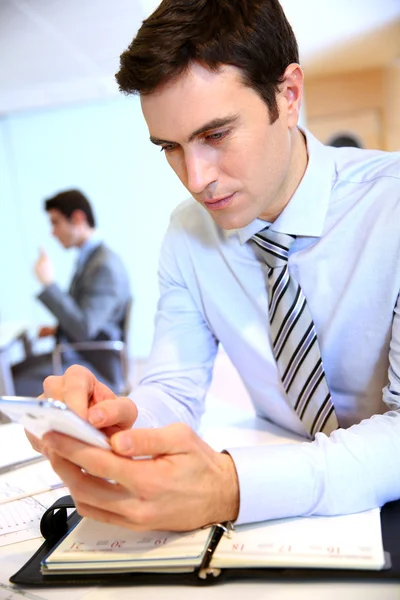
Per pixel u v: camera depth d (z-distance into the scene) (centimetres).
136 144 491
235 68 74
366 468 74
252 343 105
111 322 304
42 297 297
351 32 439
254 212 83
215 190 79
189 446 67
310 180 93
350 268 94
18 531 82
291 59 82
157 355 111
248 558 65
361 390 101
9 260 521
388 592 62
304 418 98
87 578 67
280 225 95
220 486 70
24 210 512
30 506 88
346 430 80
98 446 65
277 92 80
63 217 306
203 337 114
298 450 75
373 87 593
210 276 107
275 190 84
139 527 68
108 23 334
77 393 77
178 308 113
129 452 64
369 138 605
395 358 88
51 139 497
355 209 93
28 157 502
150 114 77
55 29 337
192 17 72
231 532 71
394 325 90
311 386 95
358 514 73
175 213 113
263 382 109
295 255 97
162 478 65
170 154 81
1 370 284
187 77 73
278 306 96
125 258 512
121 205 504
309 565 63
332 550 65
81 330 296
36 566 71
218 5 73
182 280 112
